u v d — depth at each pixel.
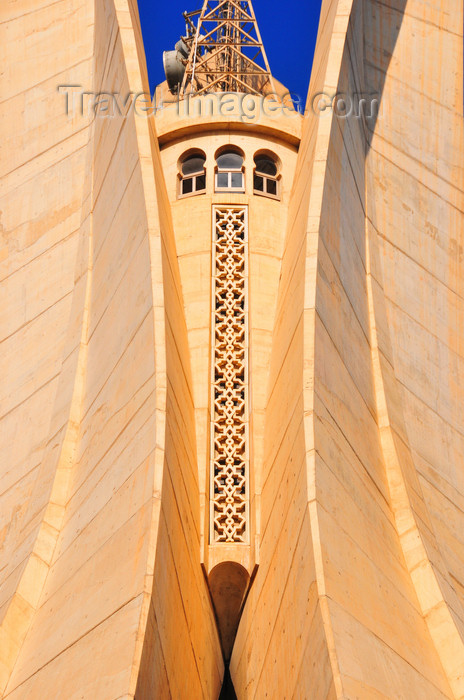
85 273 25.50
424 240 27.09
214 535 22.28
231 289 25.17
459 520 24.12
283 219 26.17
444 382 25.97
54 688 18.05
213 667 21.16
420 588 21.06
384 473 22.36
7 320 26.92
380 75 27.73
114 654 17.42
